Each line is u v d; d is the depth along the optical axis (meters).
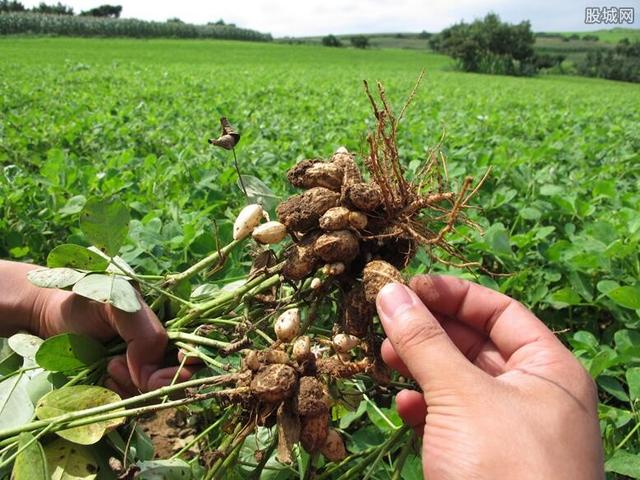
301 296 0.26
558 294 0.41
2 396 0.26
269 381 0.22
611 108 2.13
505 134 1.23
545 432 0.20
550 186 0.58
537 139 1.24
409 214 0.24
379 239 0.25
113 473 0.25
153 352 0.27
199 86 2.31
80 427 0.23
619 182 0.74
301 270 0.24
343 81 3.09
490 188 0.69
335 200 0.24
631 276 0.46
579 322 0.46
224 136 0.29
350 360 0.24
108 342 0.29
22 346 0.27
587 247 0.46
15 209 0.54
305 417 0.22
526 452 0.19
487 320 0.28
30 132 0.94
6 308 0.29
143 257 0.42
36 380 0.27
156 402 0.27
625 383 0.38
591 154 0.94
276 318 0.27
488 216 0.63
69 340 0.26
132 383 0.28
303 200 0.24
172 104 1.61
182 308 0.29
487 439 0.20
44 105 1.45
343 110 1.51
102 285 0.26
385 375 0.24
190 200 0.59
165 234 0.45
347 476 0.26
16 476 0.22
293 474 0.31
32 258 0.52
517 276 0.43
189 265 0.43
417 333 0.21
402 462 0.25
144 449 0.28
